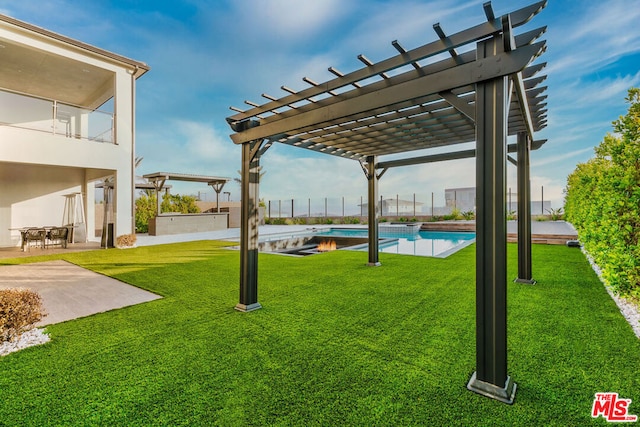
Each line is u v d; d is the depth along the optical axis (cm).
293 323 354
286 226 2203
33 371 256
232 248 1022
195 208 2067
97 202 1823
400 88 272
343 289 496
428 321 354
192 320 369
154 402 214
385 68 285
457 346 292
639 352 275
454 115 441
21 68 1043
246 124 431
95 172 1186
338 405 209
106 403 213
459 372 248
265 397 218
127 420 197
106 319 374
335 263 728
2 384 237
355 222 2353
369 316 373
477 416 198
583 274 568
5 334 309
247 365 262
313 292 480
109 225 1070
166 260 795
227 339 314
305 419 196
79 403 214
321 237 1409
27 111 1111
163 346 299
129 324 358
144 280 577
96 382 239
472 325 340
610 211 418
